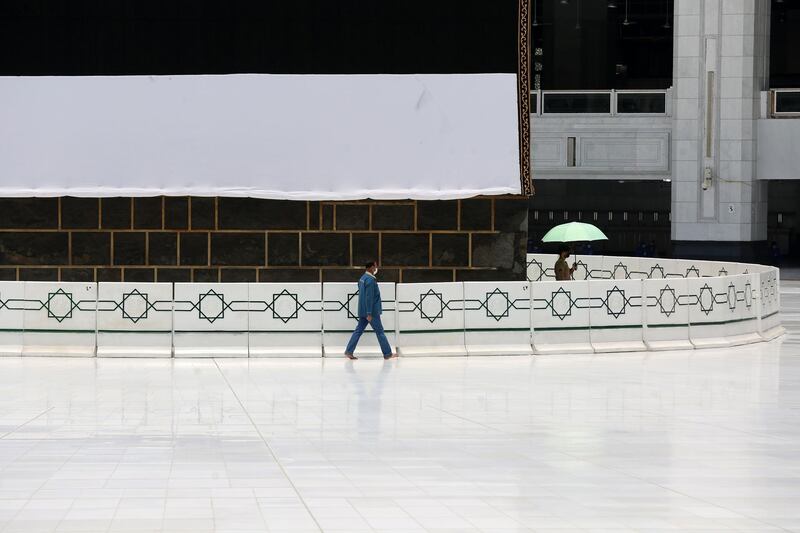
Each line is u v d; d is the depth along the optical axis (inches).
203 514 506.3
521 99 1392.7
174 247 1379.2
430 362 1145.4
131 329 1167.0
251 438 705.6
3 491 553.3
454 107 1390.3
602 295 1243.2
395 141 1384.1
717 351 1277.1
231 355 1162.0
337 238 1389.0
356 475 593.6
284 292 1168.8
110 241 1379.2
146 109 1379.2
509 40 1391.5
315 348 1173.7
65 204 1375.5
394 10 1389.0
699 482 577.9
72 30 1379.2
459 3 1390.3
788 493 552.4
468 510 515.8
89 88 1379.2
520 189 1385.3
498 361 1157.7
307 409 828.0
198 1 1381.6
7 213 1375.5
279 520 495.5
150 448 670.5
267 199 1381.6
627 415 807.1
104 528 481.4
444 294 1192.2
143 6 1379.2
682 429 745.6
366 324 1157.1
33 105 1376.7
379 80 1390.3
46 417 786.8
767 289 1460.4
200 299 1165.1
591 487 565.6
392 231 1391.5
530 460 636.7
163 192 1370.6
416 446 679.7
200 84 1382.9
